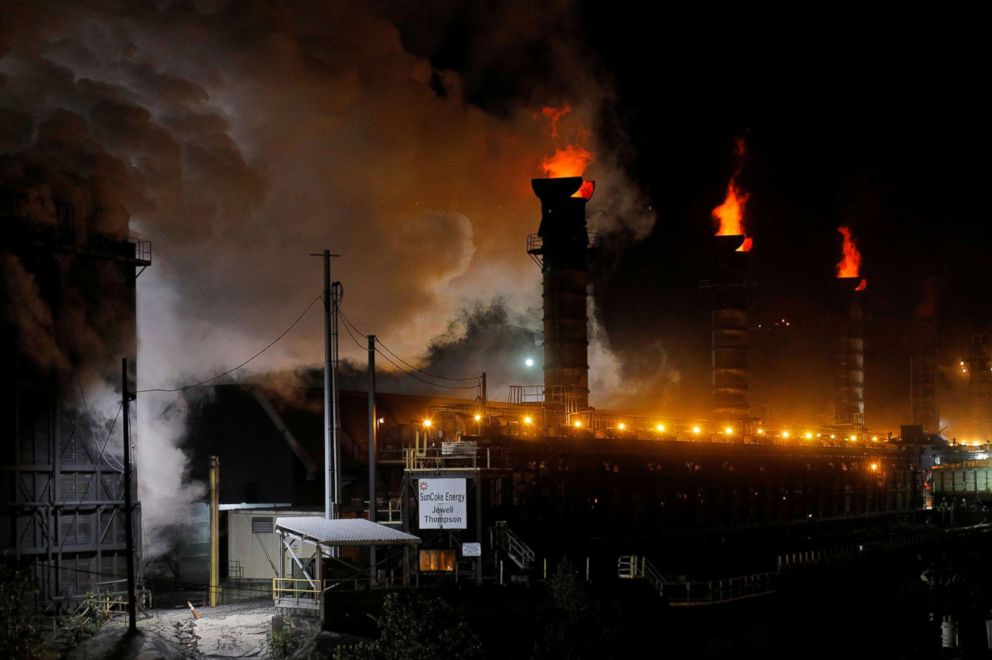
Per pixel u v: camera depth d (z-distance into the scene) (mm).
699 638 52969
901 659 58531
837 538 88750
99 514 54125
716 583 59125
